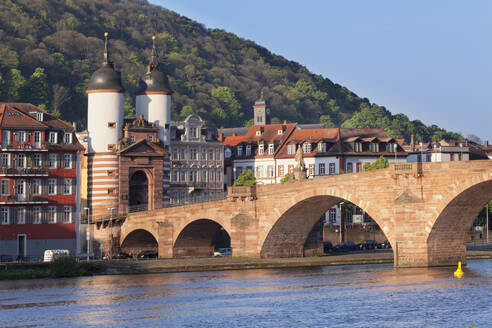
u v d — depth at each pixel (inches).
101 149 6904.5
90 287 4591.5
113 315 3754.9
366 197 5064.0
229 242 7140.8
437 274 4702.3
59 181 6392.7
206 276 5049.2
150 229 6476.4
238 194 5772.6
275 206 5595.5
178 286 4589.1
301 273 5123.0
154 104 7234.3
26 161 6264.8
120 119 6998.0
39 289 4530.0
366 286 4421.8
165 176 7170.3
